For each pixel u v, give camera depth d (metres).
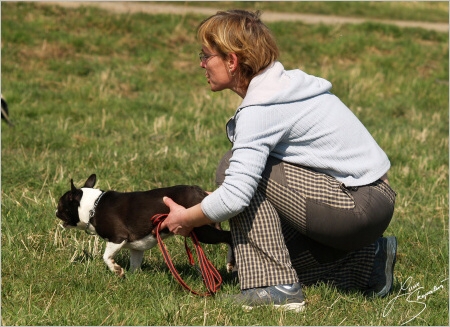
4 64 13.98
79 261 5.36
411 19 24.25
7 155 8.51
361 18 23.44
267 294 4.55
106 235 5.18
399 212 7.27
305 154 4.47
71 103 12.00
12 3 17.59
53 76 13.77
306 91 4.44
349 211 4.46
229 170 4.32
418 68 17.45
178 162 8.48
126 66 15.08
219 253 5.75
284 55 17.30
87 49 15.81
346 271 5.09
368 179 4.52
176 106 12.29
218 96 13.28
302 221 4.52
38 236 5.83
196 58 16.39
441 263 5.91
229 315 4.48
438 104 14.23
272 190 4.51
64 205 5.34
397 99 14.30
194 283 5.11
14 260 5.31
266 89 4.39
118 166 8.07
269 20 20.53
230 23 4.45
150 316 4.48
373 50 18.47
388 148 10.19
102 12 18.38
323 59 17.48
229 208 4.31
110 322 4.38
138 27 17.58
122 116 11.45
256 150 4.30
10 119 10.53
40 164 7.93
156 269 5.29
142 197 5.13
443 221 7.17
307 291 4.95
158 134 10.27
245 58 4.44
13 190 7.17
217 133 10.77
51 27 16.56
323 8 23.77
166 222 4.71
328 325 4.49
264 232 4.55
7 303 4.66
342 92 14.30
